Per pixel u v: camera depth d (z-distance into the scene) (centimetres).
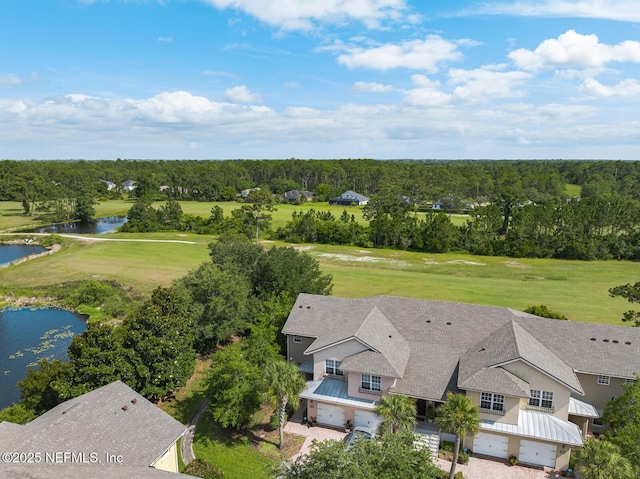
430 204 18025
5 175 18688
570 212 9919
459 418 2483
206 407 3525
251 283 5056
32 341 4944
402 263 8950
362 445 2042
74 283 6906
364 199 19250
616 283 7469
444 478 2708
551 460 2841
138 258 8656
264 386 2995
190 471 2545
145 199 15762
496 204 12094
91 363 3141
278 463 2272
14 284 6925
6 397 3738
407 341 3600
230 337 4894
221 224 12012
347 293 6662
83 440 2170
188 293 4400
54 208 15025
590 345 3350
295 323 3919
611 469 2241
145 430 2419
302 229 11244
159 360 3403
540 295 6662
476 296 6562
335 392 3262
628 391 2802
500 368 2986
